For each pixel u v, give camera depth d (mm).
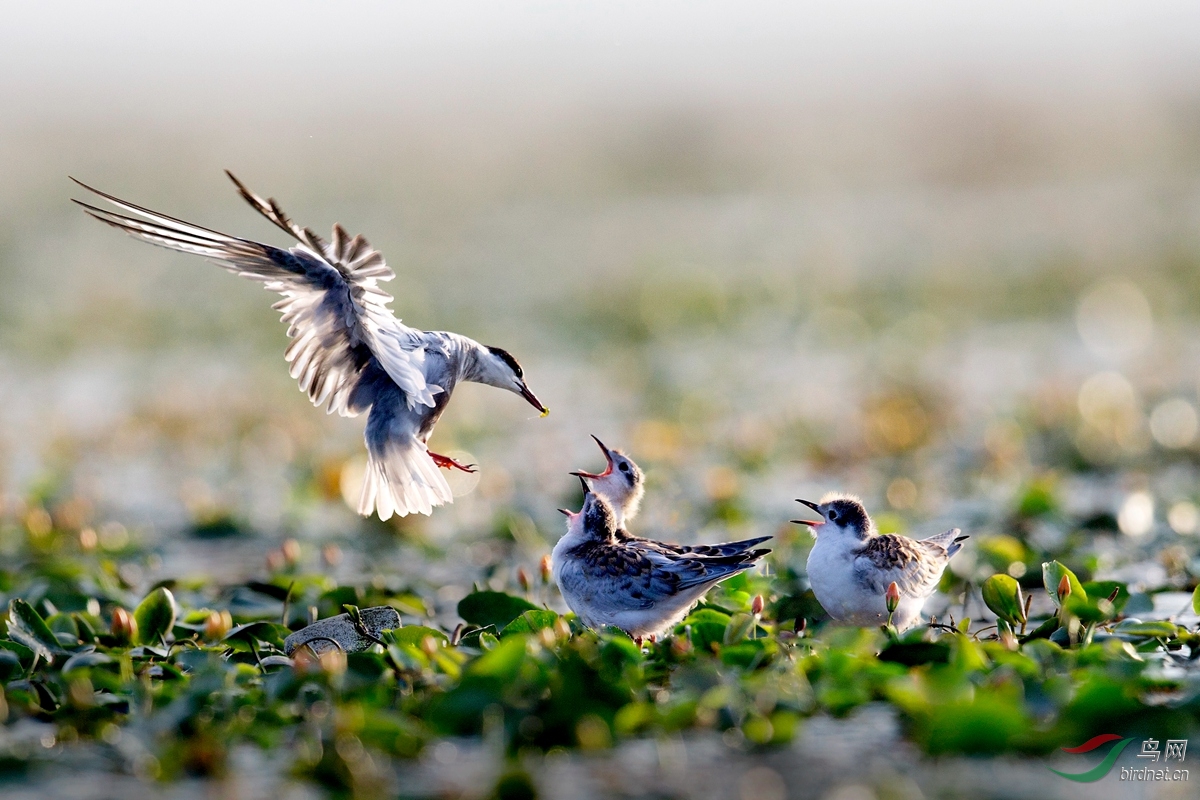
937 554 9969
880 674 7719
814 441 19578
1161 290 34969
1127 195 52406
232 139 62250
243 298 37406
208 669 7910
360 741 6980
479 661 7672
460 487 17297
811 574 9586
